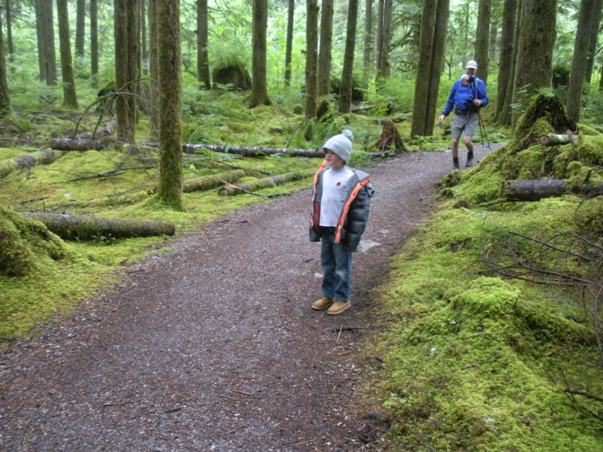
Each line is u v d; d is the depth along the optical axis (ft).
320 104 45.19
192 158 34.78
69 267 16.40
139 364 11.52
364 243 19.24
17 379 10.96
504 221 17.69
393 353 11.75
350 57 54.39
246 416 9.83
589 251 14.78
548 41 27.45
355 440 9.20
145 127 51.75
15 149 37.76
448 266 15.94
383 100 62.85
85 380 10.91
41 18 85.71
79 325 13.26
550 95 22.86
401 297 14.28
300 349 12.25
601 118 51.21
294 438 9.25
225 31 93.30
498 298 11.89
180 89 24.07
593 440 8.61
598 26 60.49
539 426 8.93
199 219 23.25
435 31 44.68
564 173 20.03
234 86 74.18
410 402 9.98
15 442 9.07
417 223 21.30
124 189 29.68
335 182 13.57
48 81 82.33
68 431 9.36
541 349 11.19
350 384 10.86
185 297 14.97
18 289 14.58
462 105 29.19
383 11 90.17
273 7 112.06
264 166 35.22
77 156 37.27
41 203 26.55
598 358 11.09
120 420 9.67
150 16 41.57
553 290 13.91
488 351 10.79
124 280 16.10
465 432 8.99
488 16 60.39
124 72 39.01
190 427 9.50
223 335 12.83
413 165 34.14
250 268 17.20
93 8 81.92
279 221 22.85
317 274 16.72
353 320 13.62
